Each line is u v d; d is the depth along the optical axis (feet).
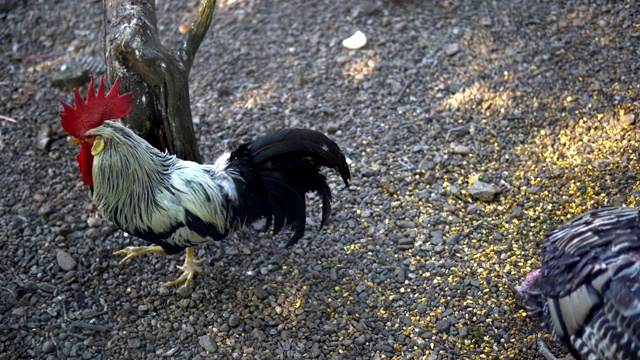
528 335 15.44
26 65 23.17
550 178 18.63
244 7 24.95
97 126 14.40
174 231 15.52
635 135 19.21
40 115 21.35
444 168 19.25
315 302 16.43
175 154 17.47
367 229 17.95
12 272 17.19
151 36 16.12
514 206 18.13
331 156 15.62
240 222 16.25
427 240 17.60
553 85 21.01
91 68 22.82
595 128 19.67
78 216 18.53
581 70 21.26
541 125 20.03
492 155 19.44
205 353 15.48
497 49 22.39
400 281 16.74
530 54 22.03
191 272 16.92
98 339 15.84
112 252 17.67
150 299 16.66
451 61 22.26
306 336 15.78
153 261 17.52
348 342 15.57
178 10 24.93
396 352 15.37
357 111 21.03
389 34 23.38
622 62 21.25
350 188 18.94
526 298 14.84
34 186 19.29
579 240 12.74
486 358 15.12
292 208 16.44
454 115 20.65
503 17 23.48
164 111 16.63
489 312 15.94
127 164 14.76
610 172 18.45
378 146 19.97
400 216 18.20
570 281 12.45
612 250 12.16
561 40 22.34
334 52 22.97
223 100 21.70
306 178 16.34
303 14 24.49
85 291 16.84
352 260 17.29
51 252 17.66
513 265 16.81
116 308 16.49
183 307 16.47
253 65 22.80
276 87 21.99
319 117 20.92
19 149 20.34
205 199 15.44
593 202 17.84
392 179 19.06
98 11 25.12
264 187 16.21
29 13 25.11
